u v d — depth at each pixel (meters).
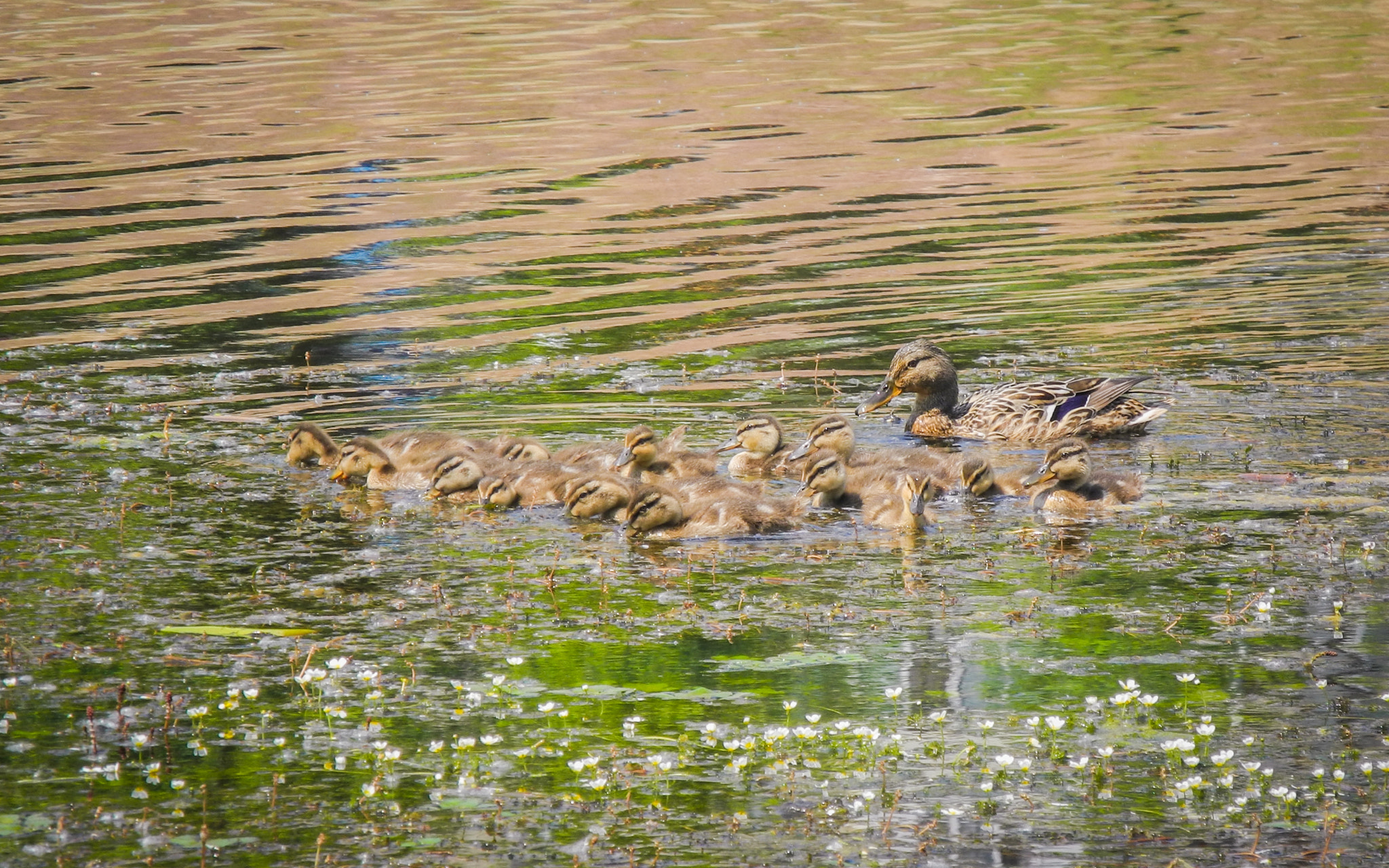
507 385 19.25
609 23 48.78
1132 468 15.73
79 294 23.50
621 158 32.34
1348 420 16.97
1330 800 9.20
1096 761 9.70
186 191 29.94
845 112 36.69
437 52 44.25
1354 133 33.84
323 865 8.54
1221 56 43.44
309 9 51.69
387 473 15.81
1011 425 17.83
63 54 44.00
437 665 11.17
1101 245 25.75
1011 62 42.72
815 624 11.92
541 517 14.98
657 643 11.59
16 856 8.62
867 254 25.47
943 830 8.94
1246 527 13.87
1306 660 11.06
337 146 33.44
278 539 14.08
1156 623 11.80
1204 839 8.80
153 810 9.15
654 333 21.50
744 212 28.36
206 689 10.76
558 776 9.56
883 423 18.80
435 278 24.36
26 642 11.50
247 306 22.94
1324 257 24.53
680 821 9.04
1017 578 12.88
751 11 51.09
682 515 14.53
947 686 10.77
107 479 15.73
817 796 9.34
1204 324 21.22
